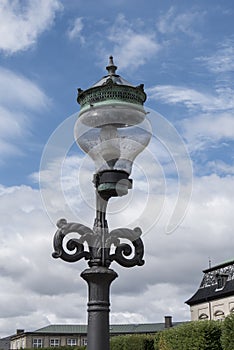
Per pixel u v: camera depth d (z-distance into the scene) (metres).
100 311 3.90
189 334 26.47
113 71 4.06
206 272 53.09
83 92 3.92
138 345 30.83
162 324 83.75
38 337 82.56
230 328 24.39
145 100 4.02
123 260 4.05
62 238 3.94
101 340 3.85
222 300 48.50
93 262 3.99
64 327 85.50
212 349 25.59
